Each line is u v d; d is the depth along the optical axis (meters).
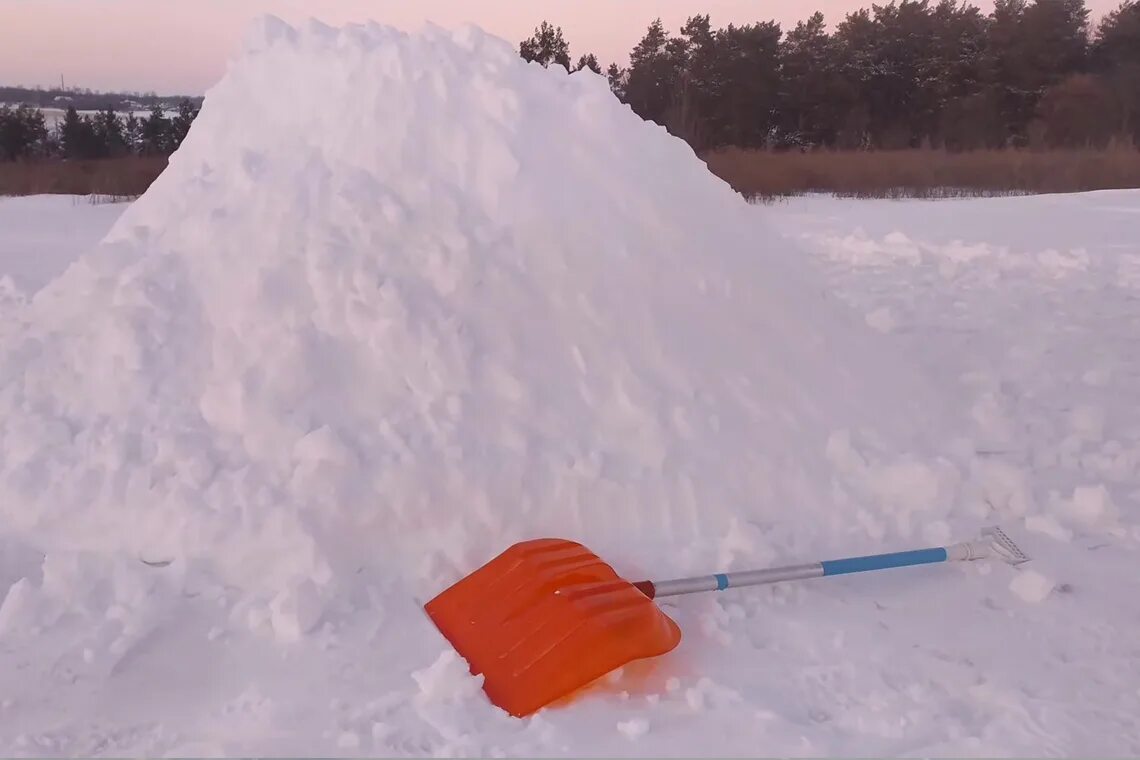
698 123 33.78
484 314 3.73
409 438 3.37
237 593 2.98
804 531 3.50
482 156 4.14
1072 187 21.03
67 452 3.41
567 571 2.91
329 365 3.54
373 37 4.75
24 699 2.50
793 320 4.18
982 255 10.52
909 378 4.44
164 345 3.70
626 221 4.09
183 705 2.50
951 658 2.84
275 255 3.85
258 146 4.52
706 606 3.04
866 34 37.22
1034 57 34.03
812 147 33.81
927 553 3.27
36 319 4.15
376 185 4.04
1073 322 7.36
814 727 2.47
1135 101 31.23
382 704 2.50
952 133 33.44
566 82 4.71
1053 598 3.21
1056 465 4.31
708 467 3.56
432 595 3.06
